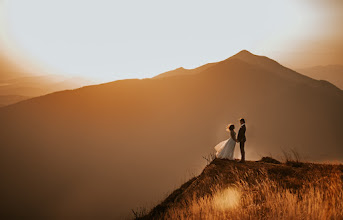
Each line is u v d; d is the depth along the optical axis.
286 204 3.35
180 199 5.88
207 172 6.88
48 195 86.94
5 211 77.81
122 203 77.69
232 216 3.45
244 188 4.77
